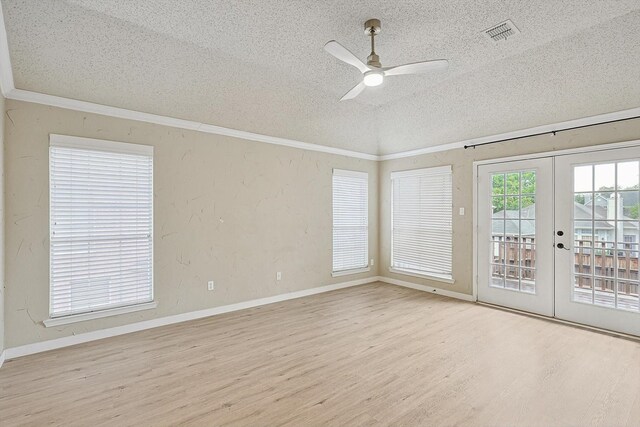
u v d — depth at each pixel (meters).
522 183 4.13
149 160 3.58
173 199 3.74
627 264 3.34
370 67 2.47
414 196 5.44
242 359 2.82
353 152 5.61
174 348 3.04
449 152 4.93
